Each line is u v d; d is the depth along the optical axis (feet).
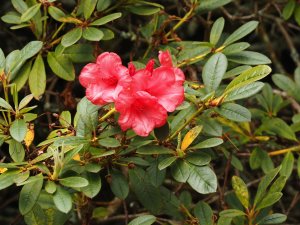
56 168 2.42
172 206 3.04
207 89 2.73
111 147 2.59
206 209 2.85
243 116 2.60
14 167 2.47
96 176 2.57
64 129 2.70
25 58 2.83
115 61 2.49
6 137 2.60
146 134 2.45
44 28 3.08
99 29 3.02
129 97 2.43
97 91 2.50
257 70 2.52
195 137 2.58
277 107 3.45
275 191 2.73
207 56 3.04
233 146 3.24
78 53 3.04
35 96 3.01
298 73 3.54
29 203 2.44
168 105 2.46
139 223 2.62
